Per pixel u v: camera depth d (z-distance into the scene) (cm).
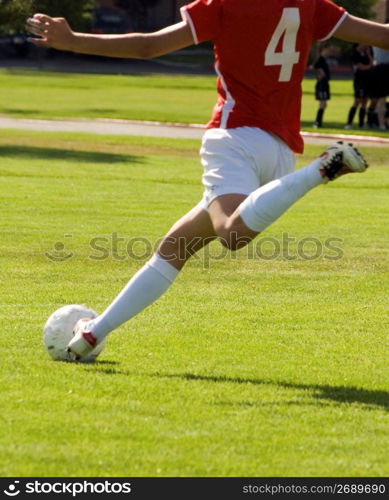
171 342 2419
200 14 1988
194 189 5481
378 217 4681
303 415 1856
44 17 1938
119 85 15788
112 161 6662
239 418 1827
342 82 18050
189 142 8094
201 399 1938
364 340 2495
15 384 2002
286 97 2050
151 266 2130
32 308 2769
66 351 2198
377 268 3500
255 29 1994
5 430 1728
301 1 2030
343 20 2080
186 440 1702
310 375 2150
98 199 4991
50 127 9056
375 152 7675
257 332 2553
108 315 2136
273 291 3102
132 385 2014
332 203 5122
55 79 16712
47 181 5591
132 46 1969
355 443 1717
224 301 2934
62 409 1848
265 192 1894
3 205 4691
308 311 2827
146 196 5159
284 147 2059
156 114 10788
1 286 3062
